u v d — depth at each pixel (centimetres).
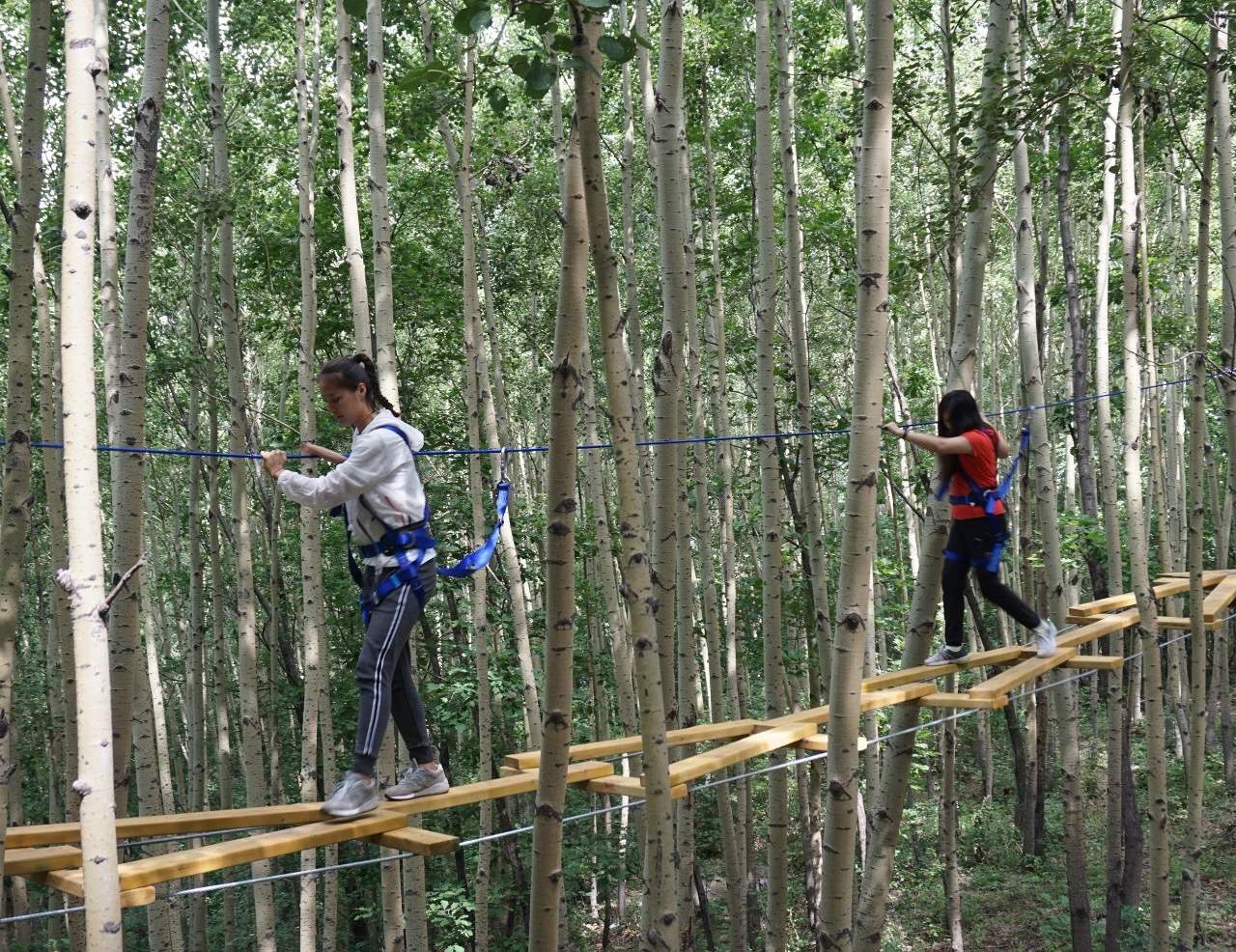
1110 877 1161
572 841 1628
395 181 1596
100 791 238
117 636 490
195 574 1383
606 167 1805
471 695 1388
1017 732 1686
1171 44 950
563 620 320
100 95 681
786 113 914
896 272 1309
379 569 382
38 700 1864
